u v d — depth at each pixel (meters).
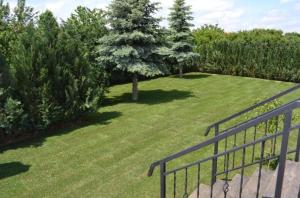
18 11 12.20
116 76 19.58
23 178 7.54
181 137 10.00
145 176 7.39
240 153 8.21
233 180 5.46
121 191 6.76
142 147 9.27
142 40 14.74
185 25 21.56
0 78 9.27
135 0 14.57
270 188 4.08
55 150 9.30
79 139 10.16
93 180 7.34
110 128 11.16
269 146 8.52
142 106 14.23
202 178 7.03
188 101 14.99
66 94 10.86
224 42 23.08
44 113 10.35
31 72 10.13
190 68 25.16
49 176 7.62
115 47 14.40
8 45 11.06
